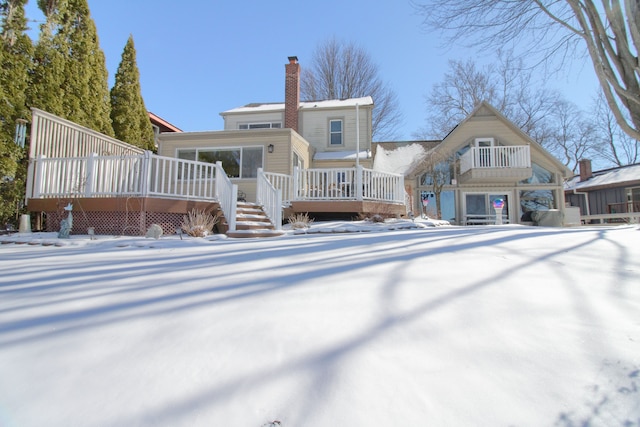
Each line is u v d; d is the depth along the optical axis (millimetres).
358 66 26516
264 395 1170
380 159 15859
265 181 8203
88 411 1099
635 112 6375
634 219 13359
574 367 1307
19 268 3117
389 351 1457
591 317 1756
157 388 1218
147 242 5066
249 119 15164
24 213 7285
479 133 14766
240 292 2299
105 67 10922
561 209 14266
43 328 1723
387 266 2957
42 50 8414
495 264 2947
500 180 14039
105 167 6695
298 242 4805
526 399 1132
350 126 14594
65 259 3621
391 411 1085
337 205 8875
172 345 1543
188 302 2105
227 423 1037
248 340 1584
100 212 6645
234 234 6246
